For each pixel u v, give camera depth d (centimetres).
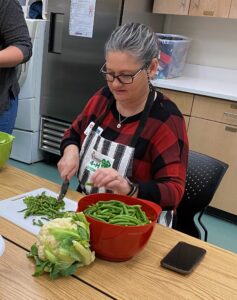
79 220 92
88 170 137
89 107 148
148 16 317
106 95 143
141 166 132
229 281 94
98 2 288
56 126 339
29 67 317
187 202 158
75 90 319
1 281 85
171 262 97
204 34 325
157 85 280
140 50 116
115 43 117
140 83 122
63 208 119
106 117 140
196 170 157
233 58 318
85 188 137
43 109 340
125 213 99
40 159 359
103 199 107
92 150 138
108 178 111
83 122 149
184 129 133
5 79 197
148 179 133
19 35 187
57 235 86
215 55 325
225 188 276
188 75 335
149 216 103
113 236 92
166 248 105
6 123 206
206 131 272
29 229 106
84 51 305
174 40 299
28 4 343
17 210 115
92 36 298
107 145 134
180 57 316
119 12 283
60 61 319
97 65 302
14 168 148
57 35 320
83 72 311
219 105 263
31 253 92
